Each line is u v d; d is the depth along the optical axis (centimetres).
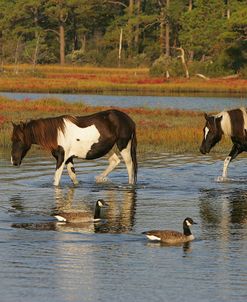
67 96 5684
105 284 1145
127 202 1731
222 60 8312
